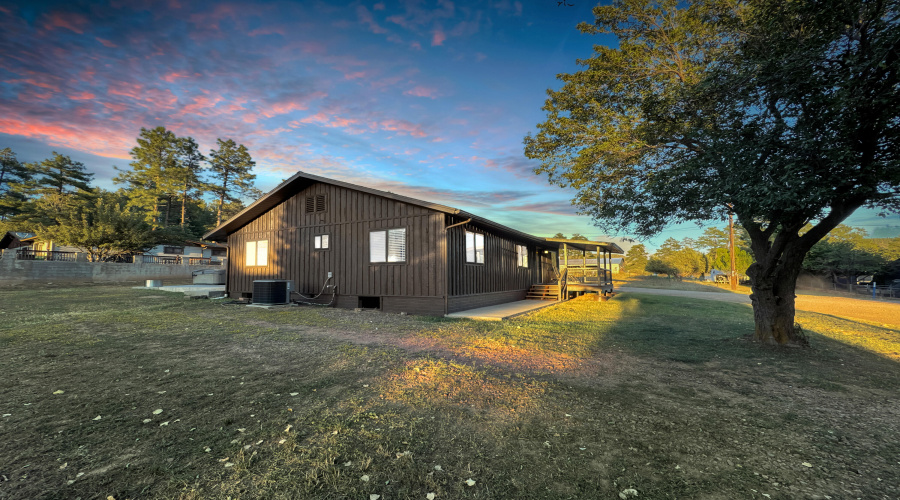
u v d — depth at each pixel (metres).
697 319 10.84
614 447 3.08
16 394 4.12
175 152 41.59
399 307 11.37
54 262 20.38
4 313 10.22
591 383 4.78
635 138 8.88
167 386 4.46
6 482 2.46
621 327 9.27
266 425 3.41
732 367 5.62
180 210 47.78
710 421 3.63
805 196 4.89
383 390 4.41
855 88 4.70
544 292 17.78
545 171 11.38
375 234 11.99
